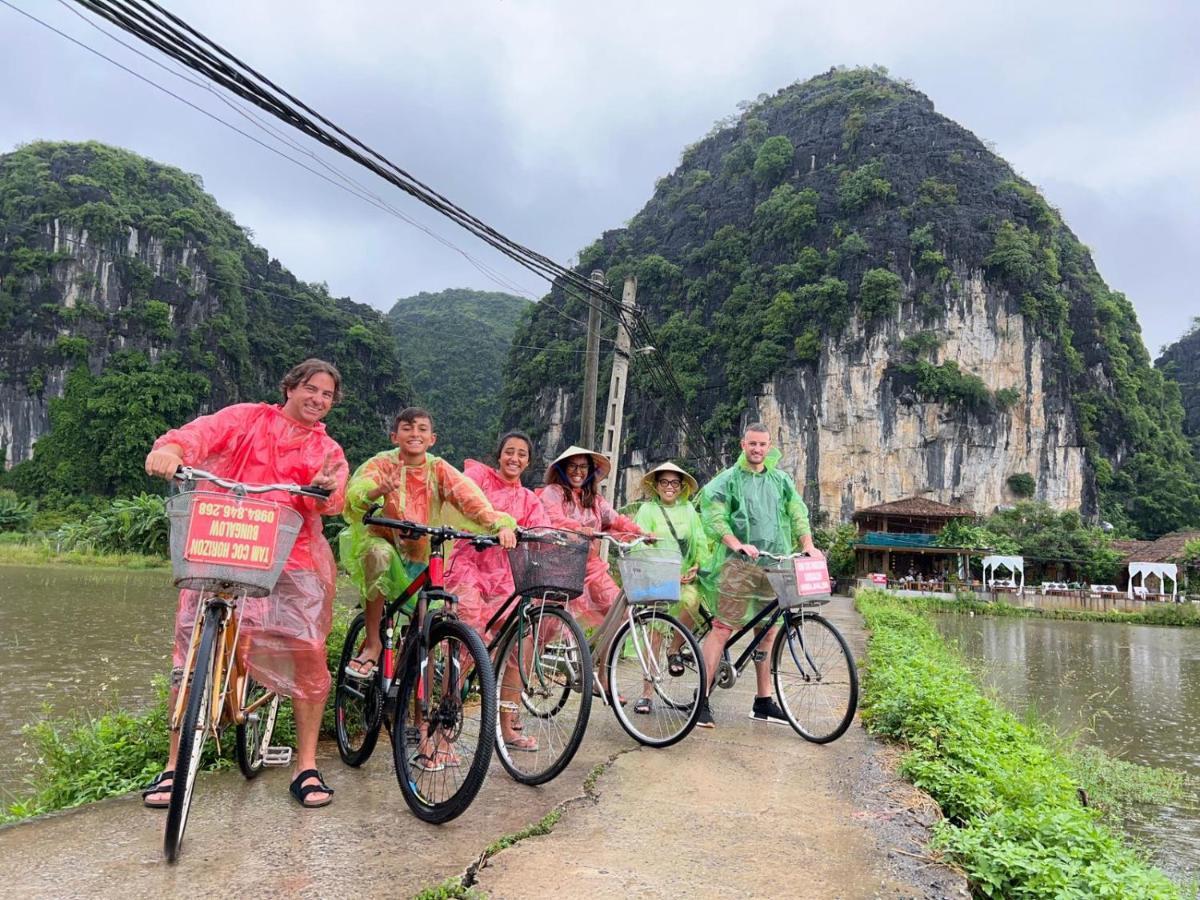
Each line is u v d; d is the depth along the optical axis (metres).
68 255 77.25
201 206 89.75
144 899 1.97
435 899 2.01
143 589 25.11
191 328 80.31
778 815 2.88
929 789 3.43
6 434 73.62
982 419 60.41
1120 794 6.94
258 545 2.26
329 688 2.85
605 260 88.12
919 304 62.41
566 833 2.56
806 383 63.00
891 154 69.88
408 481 3.34
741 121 91.38
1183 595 39.69
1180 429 79.94
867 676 6.59
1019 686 13.03
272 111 4.90
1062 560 46.25
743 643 7.59
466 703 3.42
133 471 70.12
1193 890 4.83
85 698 8.71
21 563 37.72
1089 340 67.44
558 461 4.37
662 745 3.81
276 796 2.84
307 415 2.87
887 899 2.20
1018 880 2.57
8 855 2.24
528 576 3.18
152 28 4.16
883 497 60.41
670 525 4.96
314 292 98.38
